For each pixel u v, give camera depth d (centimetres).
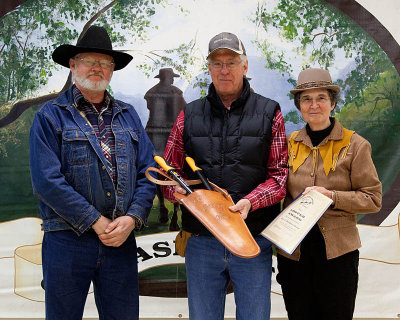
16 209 237
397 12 238
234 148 166
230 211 152
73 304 157
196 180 163
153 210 242
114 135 164
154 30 241
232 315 238
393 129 237
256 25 241
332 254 156
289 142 177
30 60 239
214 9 241
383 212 236
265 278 166
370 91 239
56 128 155
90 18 240
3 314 235
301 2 240
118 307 163
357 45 239
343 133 167
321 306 162
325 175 164
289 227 154
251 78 241
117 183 160
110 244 153
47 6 240
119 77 241
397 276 235
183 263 241
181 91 242
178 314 240
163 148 242
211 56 168
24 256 237
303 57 241
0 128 237
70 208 149
